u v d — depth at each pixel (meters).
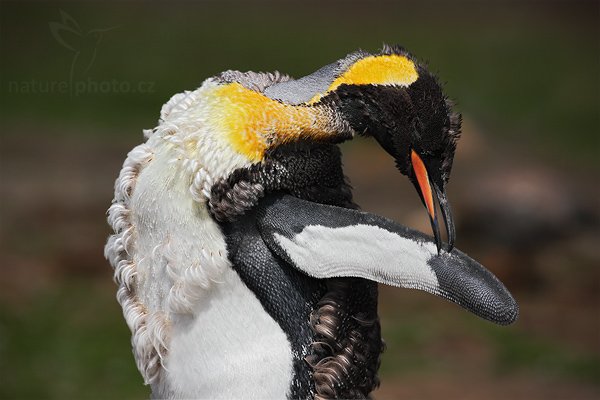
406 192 19.52
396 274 4.33
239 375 4.40
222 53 29.95
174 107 4.55
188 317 4.48
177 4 35.06
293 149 4.43
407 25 35.06
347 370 4.57
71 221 17.53
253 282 4.41
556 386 11.75
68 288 14.50
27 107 24.39
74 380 11.19
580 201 18.05
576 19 36.50
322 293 4.57
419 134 4.47
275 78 4.57
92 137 22.62
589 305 14.85
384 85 4.43
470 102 26.70
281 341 4.45
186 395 4.50
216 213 4.34
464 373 12.04
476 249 16.77
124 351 12.19
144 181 4.49
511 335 13.45
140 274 4.56
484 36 33.91
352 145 22.16
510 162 21.92
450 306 14.47
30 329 12.76
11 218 17.41
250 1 36.53
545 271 16.02
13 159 20.80
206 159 4.30
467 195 18.17
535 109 26.61
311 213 4.39
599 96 27.81
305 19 35.06
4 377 11.16
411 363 12.27
